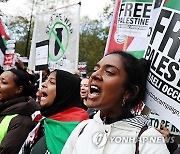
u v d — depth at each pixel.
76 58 4.65
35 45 5.25
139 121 1.96
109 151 1.89
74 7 4.70
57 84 2.93
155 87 2.32
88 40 24.77
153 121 2.46
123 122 1.95
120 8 2.86
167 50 2.32
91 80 1.98
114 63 1.97
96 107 1.97
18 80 3.74
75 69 4.63
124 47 2.84
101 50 24.41
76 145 2.03
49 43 4.95
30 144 3.00
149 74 2.34
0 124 3.43
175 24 2.31
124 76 1.97
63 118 2.84
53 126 2.83
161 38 2.36
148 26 2.72
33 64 5.39
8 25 22.25
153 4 2.71
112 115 2.00
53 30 4.91
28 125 3.39
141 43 2.75
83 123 2.16
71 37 4.69
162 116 2.29
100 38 24.64
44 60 5.01
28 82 3.84
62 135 2.73
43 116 2.99
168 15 2.35
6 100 3.76
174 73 2.28
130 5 2.80
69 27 4.72
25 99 3.74
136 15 2.77
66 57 4.73
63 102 2.93
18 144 3.29
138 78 2.02
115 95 1.96
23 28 22.31
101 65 2.00
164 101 2.29
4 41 5.79
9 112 3.50
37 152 2.80
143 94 2.08
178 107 2.25
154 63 2.35
